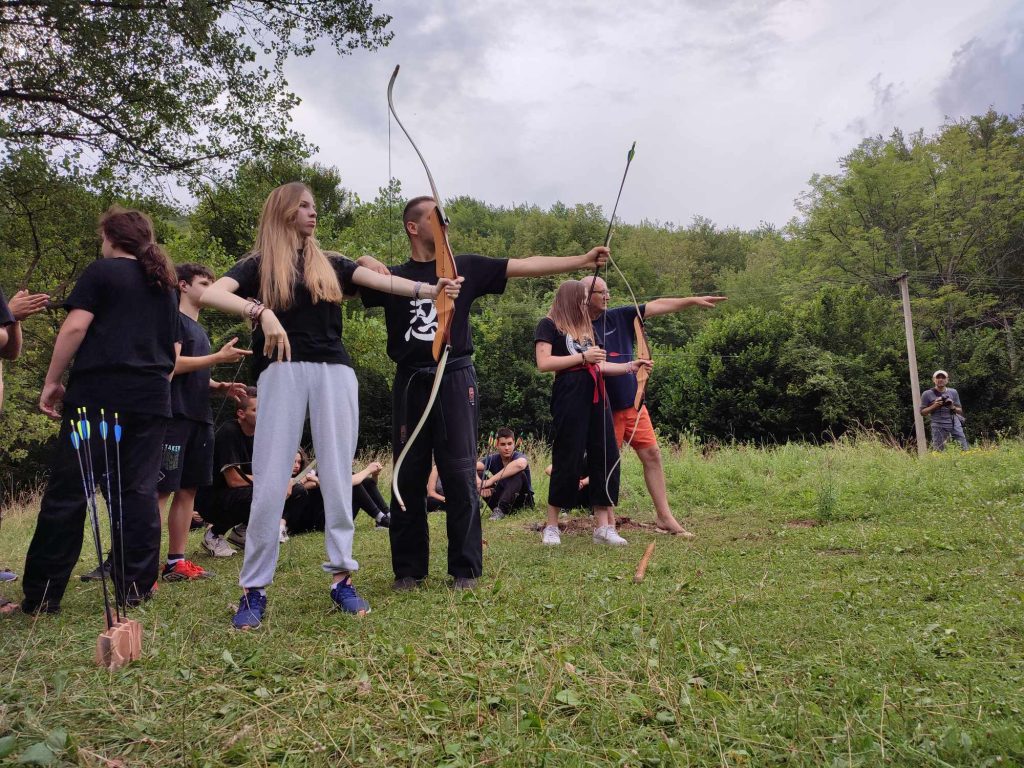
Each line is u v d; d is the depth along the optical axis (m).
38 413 19.06
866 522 5.80
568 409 5.20
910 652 2.43
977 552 4.20
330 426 3.19
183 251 18.50
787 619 2.89
